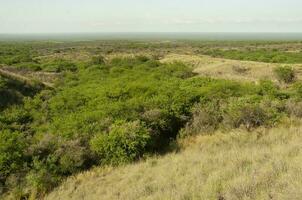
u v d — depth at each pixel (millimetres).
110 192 8695
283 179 6133
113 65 43469
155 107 15039
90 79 32469
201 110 14859
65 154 11219
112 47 120125
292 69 33531
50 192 9695
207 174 8055
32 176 10047
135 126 12305
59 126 14984
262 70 37438
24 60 52531
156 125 13586
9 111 19531
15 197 9500
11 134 13367
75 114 16406
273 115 13656
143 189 8086
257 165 7707
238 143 11312
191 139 13102
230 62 42625
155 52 88688
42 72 41656
